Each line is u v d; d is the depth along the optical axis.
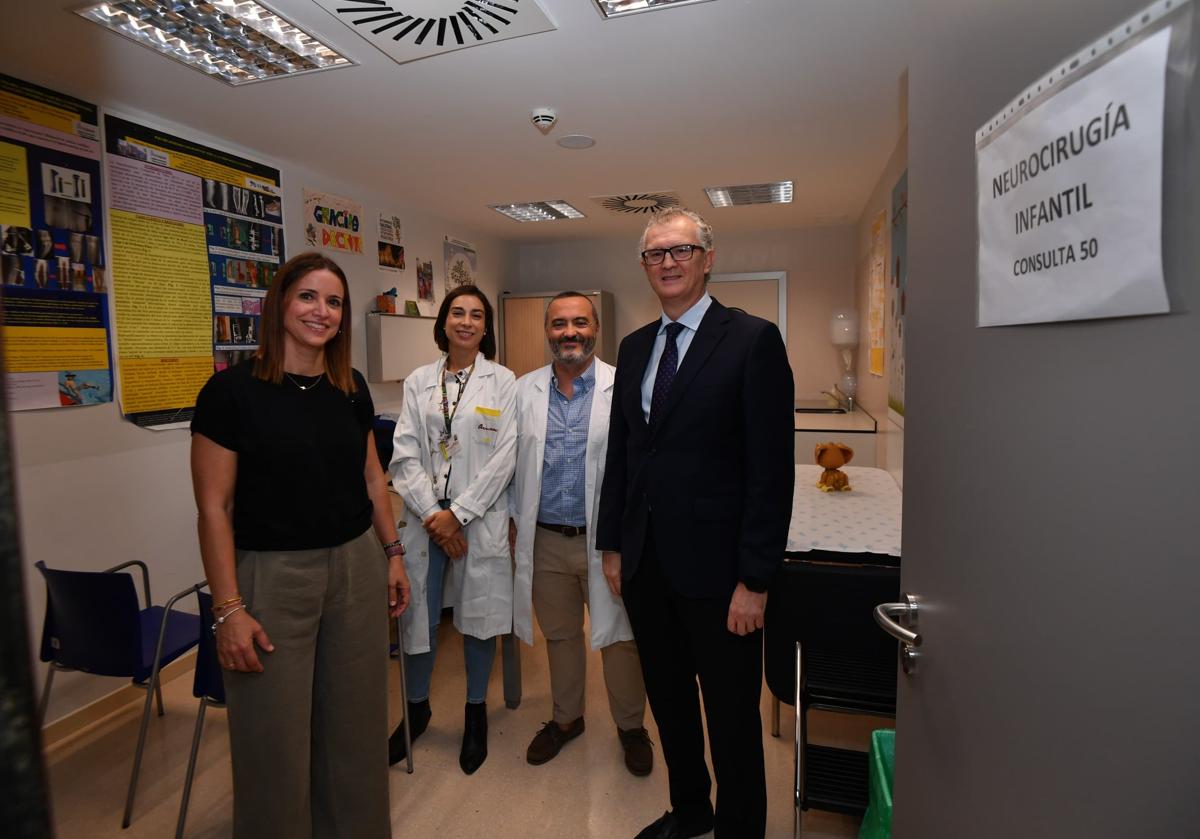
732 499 1.45
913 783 0.98
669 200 4.55
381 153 3.38
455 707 2.45
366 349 4.23
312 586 1.40
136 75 2.38
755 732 1.48
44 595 2.36
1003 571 0.67
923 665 0.93
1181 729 0.43
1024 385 0.62
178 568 2.90
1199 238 0.40
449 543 2.07
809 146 3.32
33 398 2.36
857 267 5.54
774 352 1.40
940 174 0.85
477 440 2.17
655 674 1.63
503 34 2.13
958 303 0.79
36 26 2.04
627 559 1.57
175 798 1.99
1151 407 0.45
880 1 1.97
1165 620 0.44
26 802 0.18
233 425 1.32
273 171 3.44
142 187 2.74
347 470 1.48
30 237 2.34
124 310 2.67
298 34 2.17
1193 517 0.41
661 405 1.50
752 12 2.02
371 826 1.59
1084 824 0.53
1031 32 0.59
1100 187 0.49
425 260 4.92
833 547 1.82
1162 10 0.42
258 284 3.34
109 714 2.47
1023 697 0.63
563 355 2.02
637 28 2.11
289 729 1.37
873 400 4.33
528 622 2.14
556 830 1.81
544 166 3.66
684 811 1.69
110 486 2.62
